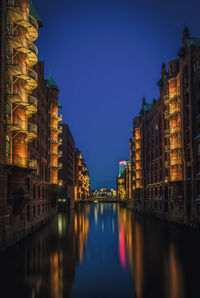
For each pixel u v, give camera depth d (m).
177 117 49.38
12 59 29.20
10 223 27.44
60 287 15.06
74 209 106.88
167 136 51.19
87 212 86.56
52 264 19.81
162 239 31.02
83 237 32.75
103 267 19.22
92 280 16.34
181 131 46.34
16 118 30.39
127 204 118.19
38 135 45.97
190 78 43.47
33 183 39.12
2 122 25.31
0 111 24.72
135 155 93.19
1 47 25.05
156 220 55.25
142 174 80.81
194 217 40.31
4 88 26.17
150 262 20.59
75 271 18.22
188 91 44.06
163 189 57.06
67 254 23.25
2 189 24.66
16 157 30.08
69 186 99.38
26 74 30.84
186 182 44.03
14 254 23.03
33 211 39.31
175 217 48.25
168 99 50.16
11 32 28.77
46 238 31.59
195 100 42.44
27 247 25.97
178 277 16.88
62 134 91.25
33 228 37.53
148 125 76.38
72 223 49.19
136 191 88.75
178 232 36.72
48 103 59.09
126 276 17.14
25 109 31.61
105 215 71.88
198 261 20.80
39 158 46.59
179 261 20.86
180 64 46.78
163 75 58.34
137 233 36.25
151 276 17.12
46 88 58.03
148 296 13.75
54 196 60.78
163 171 56.78
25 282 15.88
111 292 14.34
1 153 24.70
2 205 24.55
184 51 45.31
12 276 16.98
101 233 36.47
